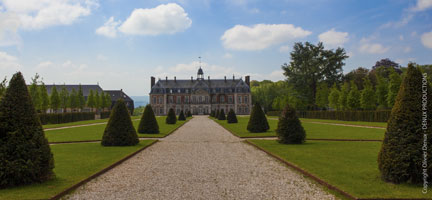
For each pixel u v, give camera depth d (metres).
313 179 8.17
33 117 7.77
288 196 6.76
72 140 17.38
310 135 19.56
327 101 54.47
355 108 47.38
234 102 94.75
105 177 8.59
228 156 12.21
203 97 93.38
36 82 42.53
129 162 10.94
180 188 7.44
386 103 43.62
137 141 15.82
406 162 7.17
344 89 49.00
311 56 54.91
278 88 91.00
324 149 13.23
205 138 19.38
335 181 7.61
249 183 7.90
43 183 7.54
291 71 57.53
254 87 112.06
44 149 7.71
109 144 14.88
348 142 15.75
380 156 7.77
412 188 6.93
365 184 7.31
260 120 22.80
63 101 63.56
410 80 7.59
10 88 7.67
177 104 94.12
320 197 6.66
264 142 16.27
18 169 7.11
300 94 56.91
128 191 7.19
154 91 94.25
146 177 8.59
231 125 32.53
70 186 7.29
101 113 58.56
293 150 13.04
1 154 7.09
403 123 7.44
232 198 6.63
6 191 6.84
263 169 9.62
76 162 10.39
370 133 20.53
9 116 7.41
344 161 10.30
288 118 15.55
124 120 15.27
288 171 9.27
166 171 9.39
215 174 8.95
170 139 18.83
